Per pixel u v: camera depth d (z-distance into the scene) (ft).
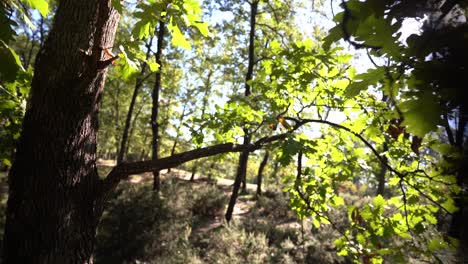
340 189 12.81
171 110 87.45
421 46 3.52
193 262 34.30
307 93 13.69
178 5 7.63
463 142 3.59
